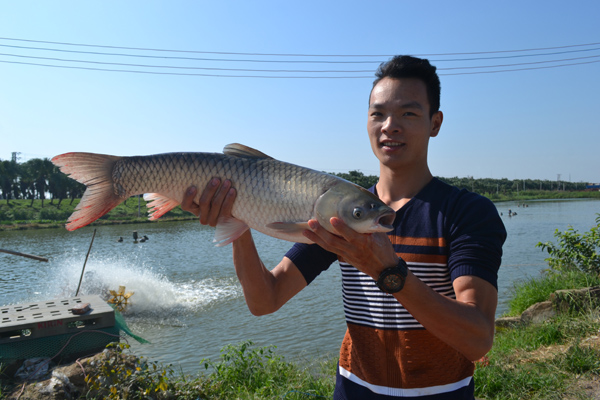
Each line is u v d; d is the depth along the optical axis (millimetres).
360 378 2146
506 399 5164
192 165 2490
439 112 2318
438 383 1981
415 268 2023
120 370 5051
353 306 2180
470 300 1812
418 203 2117
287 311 14844
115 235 45312
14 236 45844
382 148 2201
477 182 158625
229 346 6996
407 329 2002
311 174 2326
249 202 2402
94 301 6996
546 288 9250
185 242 37656
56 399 4906
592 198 163500
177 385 5652
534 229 41500
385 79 2199
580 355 5688
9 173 85938
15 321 5941
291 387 5777
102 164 2625
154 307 15445
